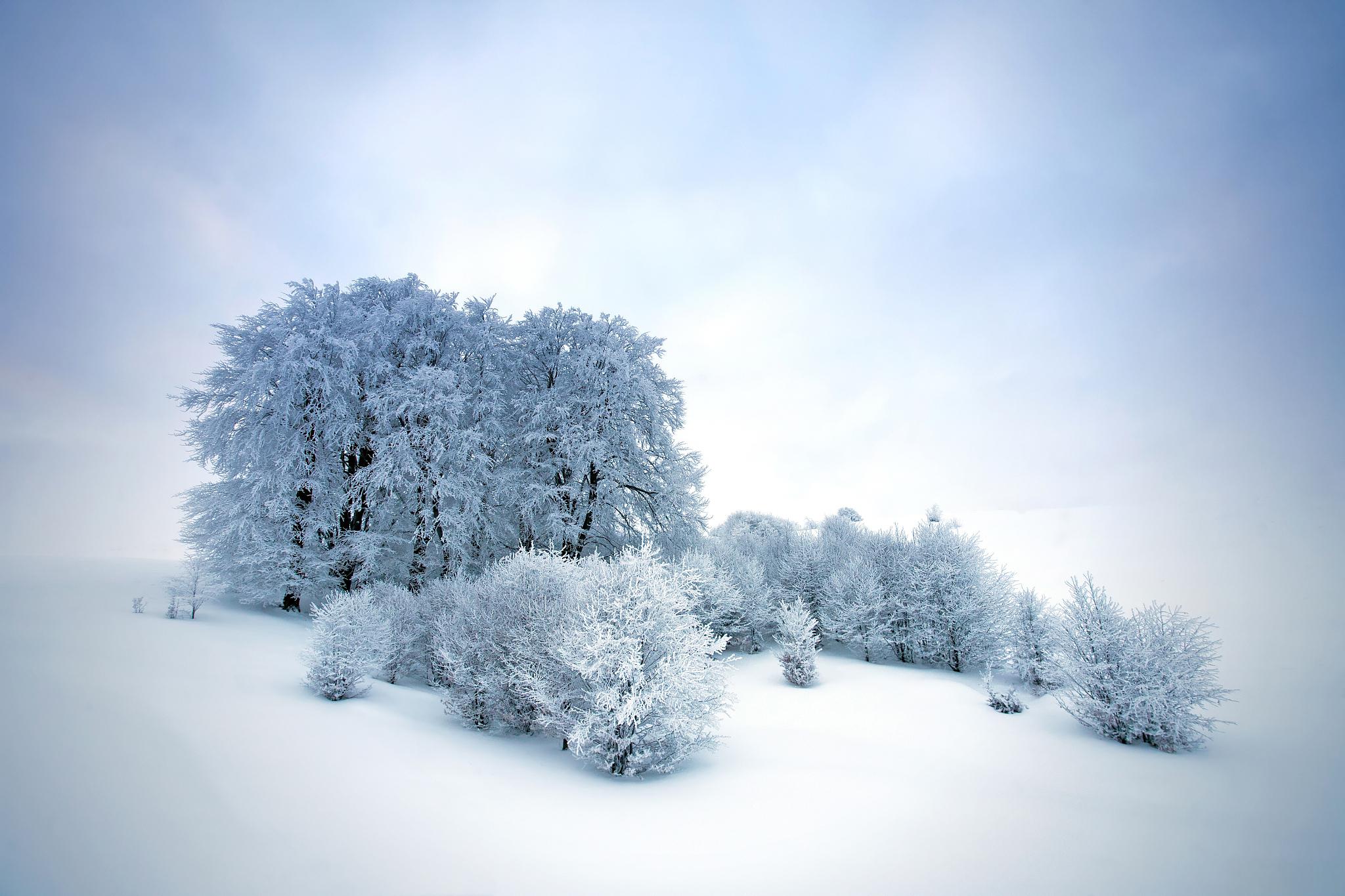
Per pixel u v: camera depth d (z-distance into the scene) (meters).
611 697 6.14
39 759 4.22
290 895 3.08
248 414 15.90
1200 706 7.48
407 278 19.61
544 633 7.61
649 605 6.76
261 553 14.51
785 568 17.69
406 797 4.67
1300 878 4.00
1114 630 8.24
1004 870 4.05
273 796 4.29
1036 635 11.58
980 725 8.73
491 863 3.77
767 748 7.50
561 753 7.02
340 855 3.60
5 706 5.11
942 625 13.73
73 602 11.19
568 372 20.81
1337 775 6.03
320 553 16.14
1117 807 5.35
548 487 18.88
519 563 9.60
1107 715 7.90
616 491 21.08
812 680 12.15
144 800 3.90
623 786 5.82
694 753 7.11
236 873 3.23
